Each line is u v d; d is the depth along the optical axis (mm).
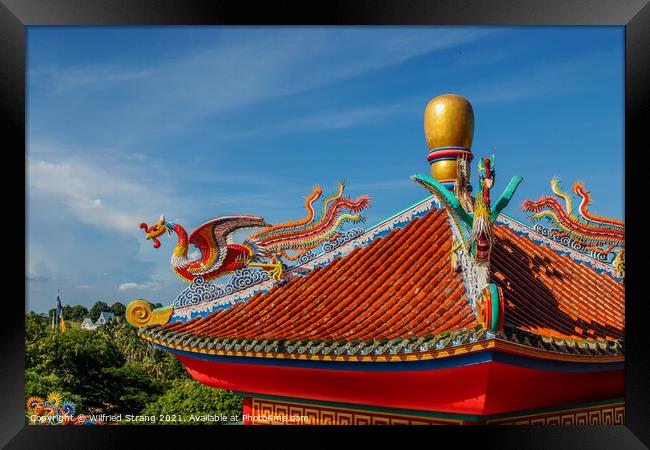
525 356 7250
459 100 10719
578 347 7910
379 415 9211
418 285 9062
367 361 8016
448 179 10648
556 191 11719
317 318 9328
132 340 34906
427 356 7320
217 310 10531
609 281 11391
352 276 10102
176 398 27000
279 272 10633
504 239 10984
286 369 9258
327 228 10898
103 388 31734
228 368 10094
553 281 10477
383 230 10914
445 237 10133
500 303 6621
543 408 9398
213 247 10547
